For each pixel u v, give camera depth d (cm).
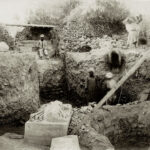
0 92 638
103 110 599
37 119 498
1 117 634
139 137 573
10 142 474
